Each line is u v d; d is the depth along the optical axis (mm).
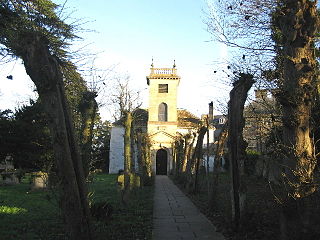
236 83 10133
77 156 6844
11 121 16938
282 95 6266
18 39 6762
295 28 6320
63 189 6453
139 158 26516
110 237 8836
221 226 10430
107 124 47906
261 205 11625
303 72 6238
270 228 8812
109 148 53094
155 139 51219
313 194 6035
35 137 16234
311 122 6949
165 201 17906
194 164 21266
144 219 11688
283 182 6348
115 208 13898
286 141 6328
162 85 53125
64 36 8852
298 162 6078
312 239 5895
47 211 12891
